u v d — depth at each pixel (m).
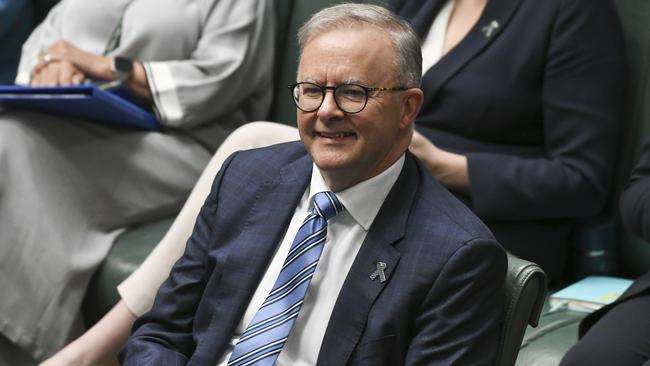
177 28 8.48
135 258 7.43
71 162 7.66
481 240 4.22
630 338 5.23
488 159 6.76
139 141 7.98
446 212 4.39
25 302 7.33
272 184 4.80
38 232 7.40
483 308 4.21
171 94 8.11
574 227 7.21
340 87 4.26
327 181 4.55
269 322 4.40
